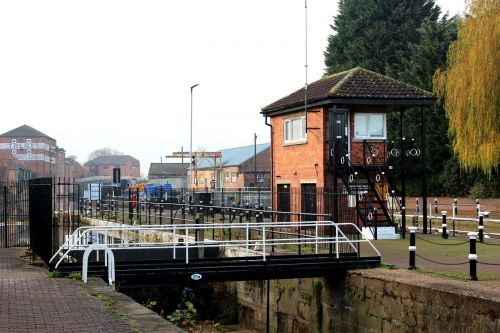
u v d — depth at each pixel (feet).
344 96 76.48
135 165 512.63
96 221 112.88
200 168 260.62
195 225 46.55
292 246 66.23
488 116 87.25
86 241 63.46
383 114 81.15
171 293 73.77
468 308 35.09
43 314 29.19
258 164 237.86
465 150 92.17
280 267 48.01
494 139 88.12
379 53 168.14
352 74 82.64
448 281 40.88
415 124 141.08
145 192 153.89
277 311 57.16
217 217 104.88
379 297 43.50
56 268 43.11
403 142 81.61
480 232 68.33
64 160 424.46
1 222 77.92
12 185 90.99
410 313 40.06
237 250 65.67
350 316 47.03
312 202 78.43
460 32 92.07
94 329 26.22
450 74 93.81
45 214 47.96
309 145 81.66
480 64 85.87
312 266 48.42
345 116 79.30
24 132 356.79
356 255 51.11
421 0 171.73
